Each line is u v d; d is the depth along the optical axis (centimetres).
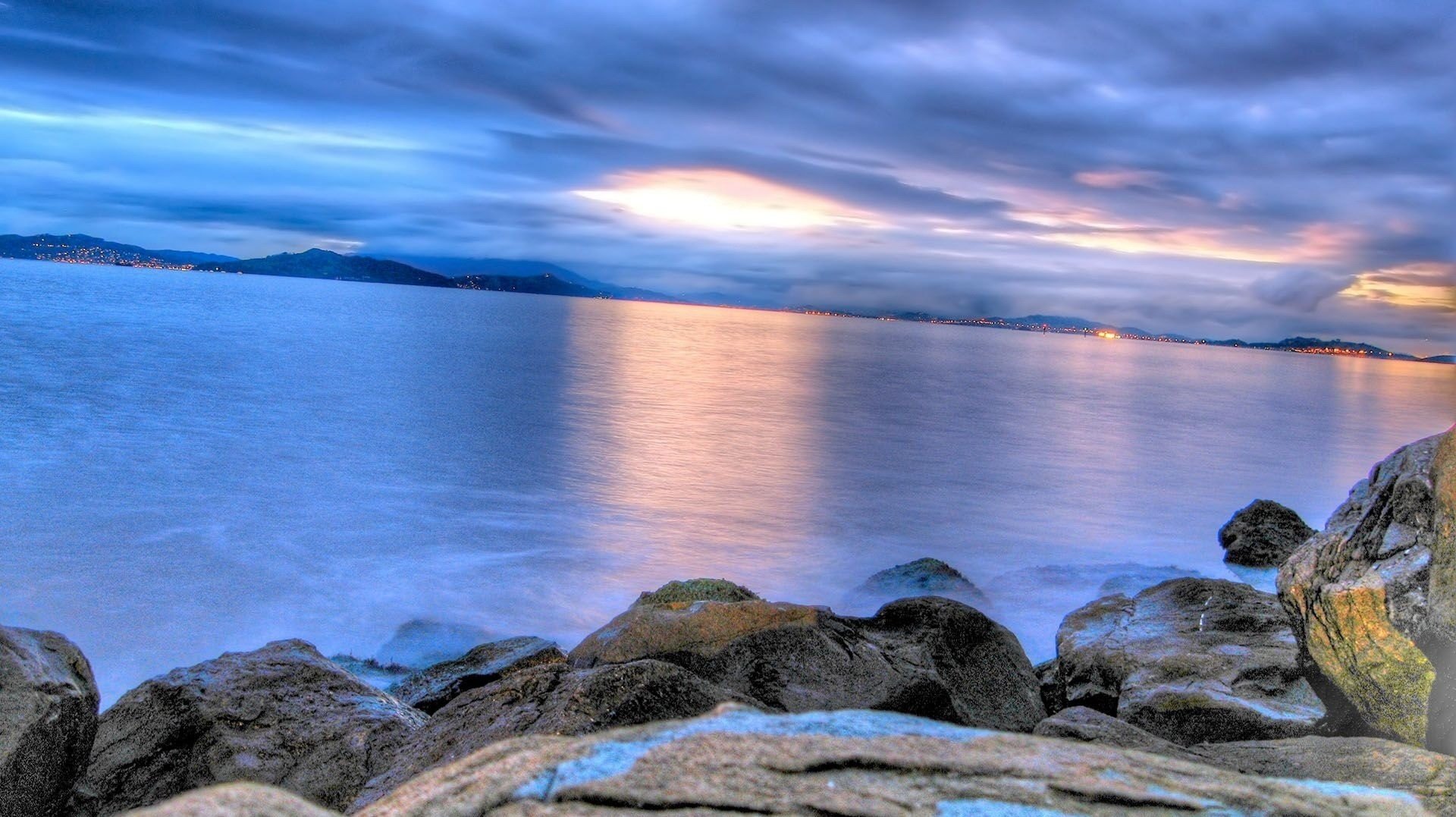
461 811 233
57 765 605
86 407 7112
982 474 5925
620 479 5431
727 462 6162
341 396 8800
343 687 862
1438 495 660
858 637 975
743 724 283
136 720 781
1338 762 587
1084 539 4191
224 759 759
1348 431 9256
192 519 4062
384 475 5316
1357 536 711
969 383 14700
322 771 767
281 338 15675
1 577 3119
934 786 250
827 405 10200
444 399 8981
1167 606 1276
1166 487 5578
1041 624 2327
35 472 4847
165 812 207
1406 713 650
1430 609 629
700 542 3981
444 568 3412
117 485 4669
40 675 607
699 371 14300
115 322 16300
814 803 235
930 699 905
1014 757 270
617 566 3553
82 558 3388
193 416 7056
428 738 665
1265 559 2794
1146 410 10975
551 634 2728
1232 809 252
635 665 640
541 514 4478
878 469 6056
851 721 289
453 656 2355
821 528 4316
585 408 8831
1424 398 16312
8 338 11725
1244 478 5994
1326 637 687
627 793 236
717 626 953
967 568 3628
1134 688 1028
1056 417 9712
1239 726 924
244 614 2867
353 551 3638
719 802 234
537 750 263
